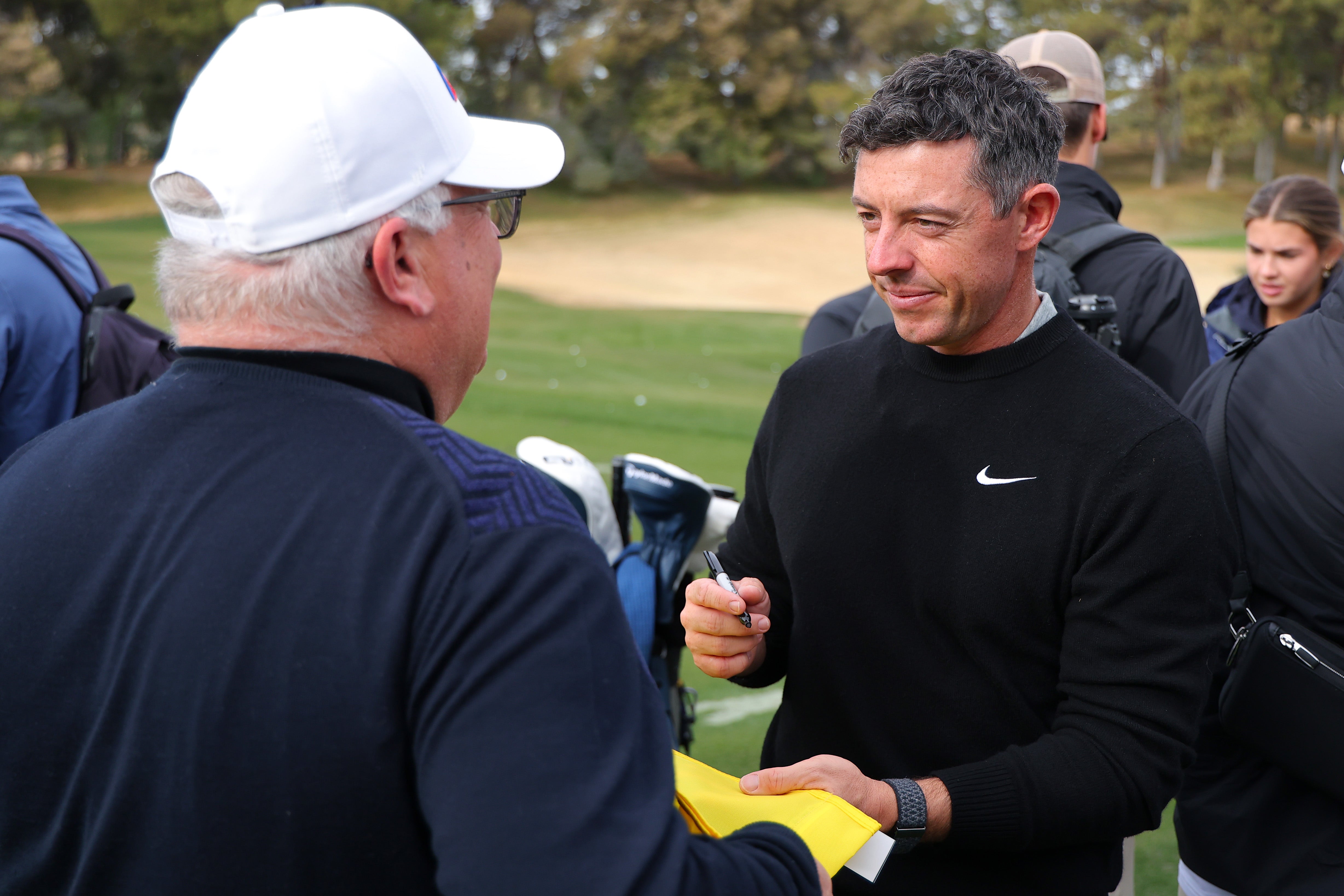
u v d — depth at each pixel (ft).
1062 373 4.70
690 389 46.83
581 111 206.90
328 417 3.09
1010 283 4.68
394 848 2.85
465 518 2.92
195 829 2.84
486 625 2.79
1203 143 208.23
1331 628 5.60
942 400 4.87
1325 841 5.60
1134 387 4.64
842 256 145.89
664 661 7.75
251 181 3.08
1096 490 4.46
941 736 4.85
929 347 4.94
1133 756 4.32
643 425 33.68
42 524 3.17
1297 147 249.75
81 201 165.89
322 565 2.88
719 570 5.07
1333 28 204.95
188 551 2.96
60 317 8.55
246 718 2.81
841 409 5.20
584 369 51.65
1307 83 217.36
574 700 2.79
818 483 5.14
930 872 4.82
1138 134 242.17
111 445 3.22
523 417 34.12
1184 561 4.40
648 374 52.31
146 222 145.28
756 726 12.71
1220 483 5.51
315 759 2.79
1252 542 5.77
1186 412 6.30
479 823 2.64
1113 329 7.02
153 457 3.14
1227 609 4.66
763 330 86.43
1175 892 9.30
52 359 8.52
